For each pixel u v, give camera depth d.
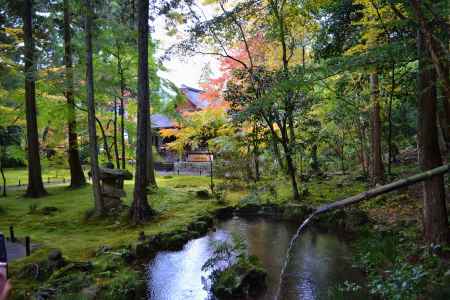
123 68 12.85
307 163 14.16
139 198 8.94
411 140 13.80
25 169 23.30
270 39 11.83
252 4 10.73
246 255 6.28
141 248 6.79
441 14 3.96
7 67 11.23
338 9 9.83
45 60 12.37
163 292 5.35
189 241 7.94
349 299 4.61
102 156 16.05
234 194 12.91
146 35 8.98
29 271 5.21
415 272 4.09
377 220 7.92
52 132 16.72
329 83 9.36
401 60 4.09
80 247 6.77
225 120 14.18
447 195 6.95
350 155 16.52
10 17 12.82
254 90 10.34
